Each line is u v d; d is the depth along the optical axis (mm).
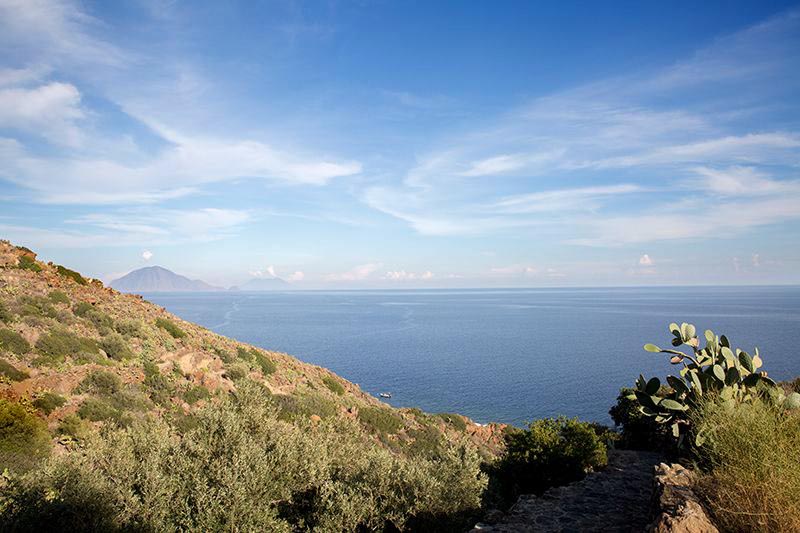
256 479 8602
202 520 7625
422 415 29094
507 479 13680
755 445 5566
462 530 9094
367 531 8922
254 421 10883
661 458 12273
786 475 4945
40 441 11312
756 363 7949
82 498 7270
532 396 56188
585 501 8938
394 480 9430
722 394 7230
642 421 14688
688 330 8977
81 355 18109
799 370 62781
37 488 7391
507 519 8227
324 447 10508
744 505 4930
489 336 128625
